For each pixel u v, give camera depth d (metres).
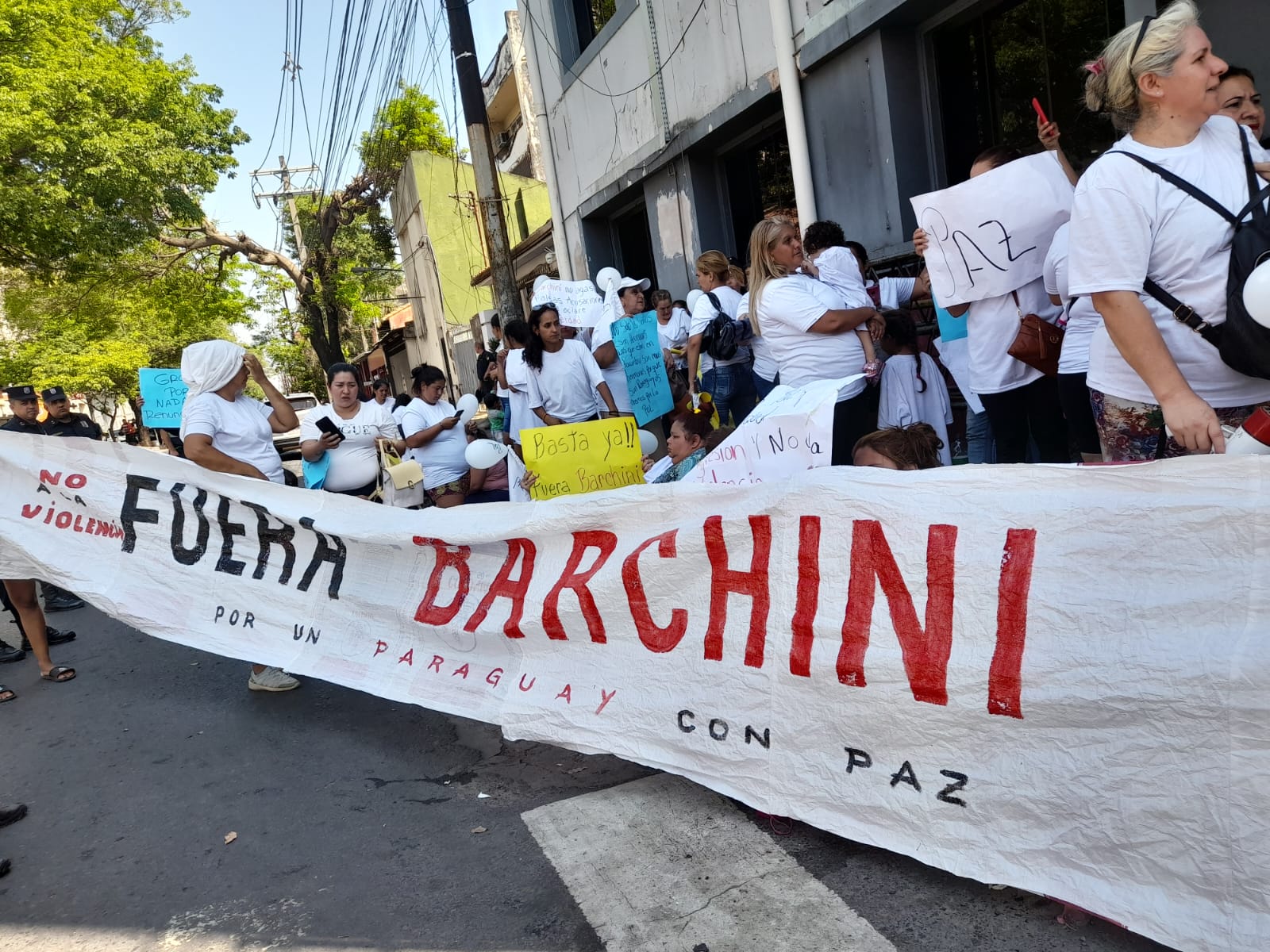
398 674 3.84
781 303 4.20
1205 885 1.84
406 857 2.91
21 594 5.14
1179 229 2.17
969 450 4.90
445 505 6.48
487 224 9.02
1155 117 2.21
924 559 2.29
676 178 9.37
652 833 2.82
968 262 3.65
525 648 3.38
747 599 2.67
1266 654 1.77
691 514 2.89
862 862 2.51
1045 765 2.07
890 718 2.33
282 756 3.85
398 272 31.30
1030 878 2.09
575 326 8.25
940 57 6.20
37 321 22.16
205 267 26.05
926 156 6.32
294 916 2.66
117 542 4.71
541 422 6.50
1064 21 5.35
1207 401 2.35
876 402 4.40
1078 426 3.53
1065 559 2.09
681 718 2.84
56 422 7.22
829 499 2.48
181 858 3.10
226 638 4.45
